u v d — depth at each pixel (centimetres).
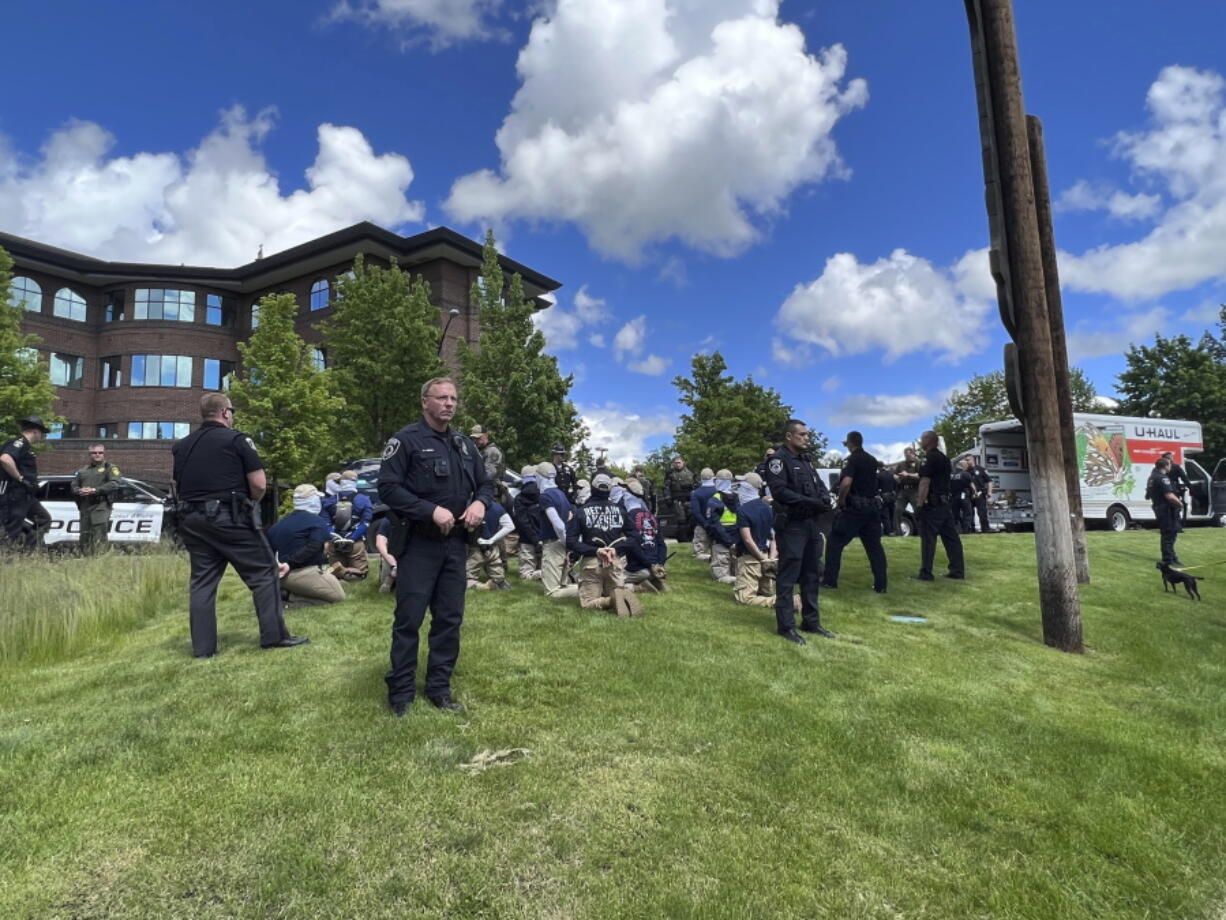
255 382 2236
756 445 2995
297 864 235
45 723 344
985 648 575
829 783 316
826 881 246
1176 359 3653
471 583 723
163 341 3256
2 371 2027
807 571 580
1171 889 259
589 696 402
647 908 223
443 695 377
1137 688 502
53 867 228
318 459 2216
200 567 471
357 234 2859
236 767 299
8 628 496
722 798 296
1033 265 662
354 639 506
